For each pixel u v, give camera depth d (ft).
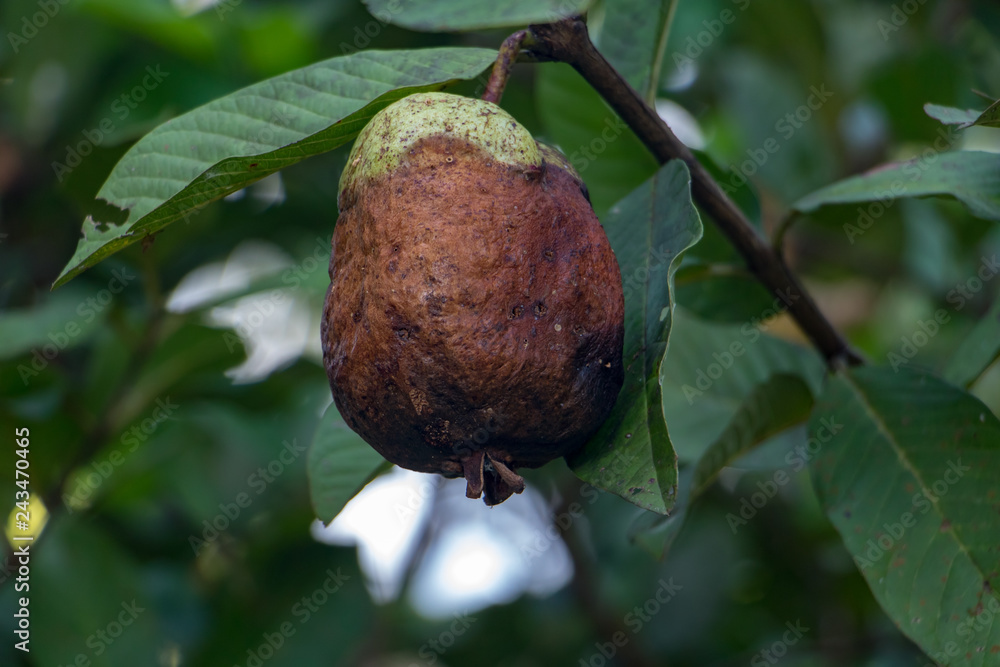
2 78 9.05
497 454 3.67
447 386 3.46
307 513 8.43
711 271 5.64
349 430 5.36
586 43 4.22
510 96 8.66
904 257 9.63
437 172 3.53
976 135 10.22
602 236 3.76
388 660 10.28
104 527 8.42
